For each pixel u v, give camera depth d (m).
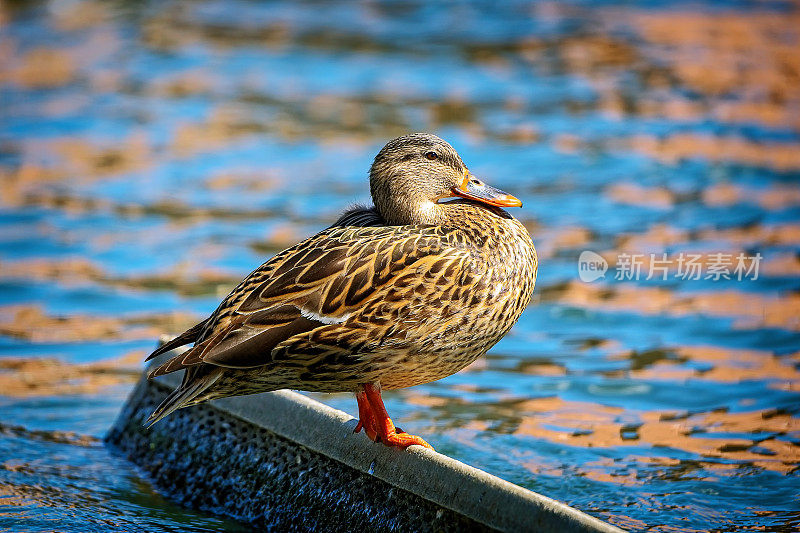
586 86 21.08
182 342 6.93
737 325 11.34
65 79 21.92
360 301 6.58
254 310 6.55
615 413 9.46
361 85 21.62
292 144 18.22
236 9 28.11
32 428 9.27
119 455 8.91
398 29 25.91
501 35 25.11
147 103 20.48
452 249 6.78
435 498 6.58
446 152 7.70
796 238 13.59
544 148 17.50
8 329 11.43
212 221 14.79
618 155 17.05
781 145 17.33
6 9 27.56
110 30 25.89
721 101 19.92
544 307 12.03
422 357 6.82
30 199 15.52
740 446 8.74
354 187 16.14
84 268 13.16
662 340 11.09
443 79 21.91
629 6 27.59
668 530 7.36
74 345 11.09
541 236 14.00
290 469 7.65
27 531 7.34
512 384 10.17
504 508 6.20
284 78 22.19
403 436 6.91
